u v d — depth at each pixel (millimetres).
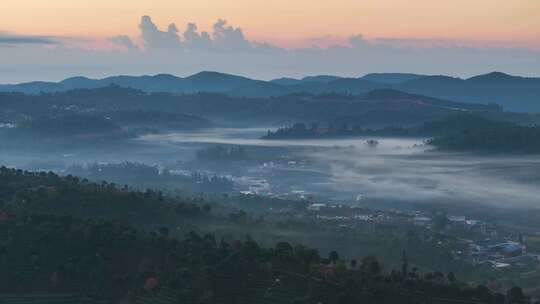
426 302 112125
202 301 114688
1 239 131500
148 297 118562
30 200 157750
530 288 158750
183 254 129250
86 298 121188
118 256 130500
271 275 120188
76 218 144125
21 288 122312
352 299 110750
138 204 166500
